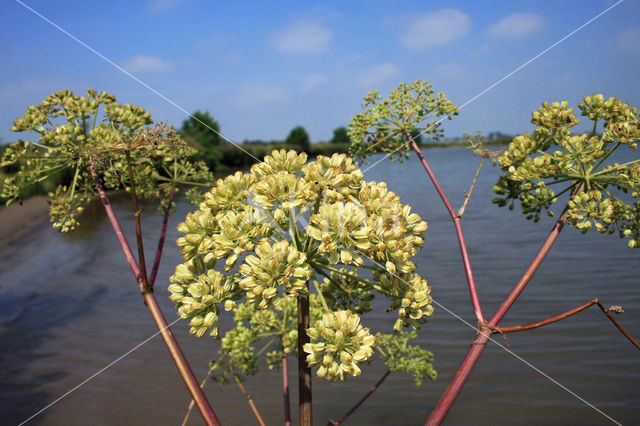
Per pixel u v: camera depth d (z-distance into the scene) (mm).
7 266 17703
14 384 8750
